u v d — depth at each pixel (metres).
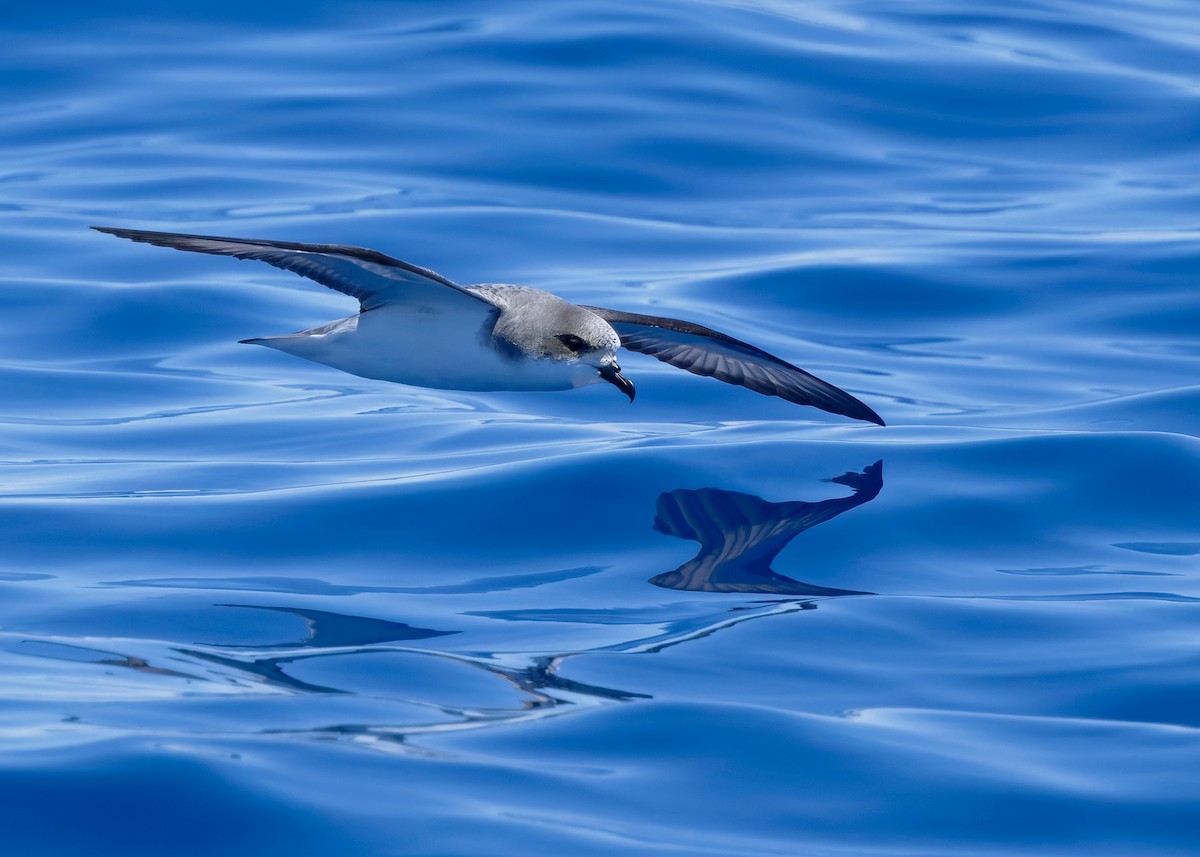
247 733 9.65
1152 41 28.61
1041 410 17.23
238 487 15.04
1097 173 24.22
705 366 15.45
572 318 13.70
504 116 25.02
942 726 10.09
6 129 24.73
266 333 19.67
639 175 23.67
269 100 25.45
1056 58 27.69
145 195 22.56
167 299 20.22
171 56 26.91
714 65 26.69
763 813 9.01
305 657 11.07
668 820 8.84
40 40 27.16
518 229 21.94
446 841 8.48
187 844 8.41
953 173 24.25
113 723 9.72
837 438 15.97
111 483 15.13
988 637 11.55
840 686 10.70
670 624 11.79
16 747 9.26
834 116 25.59
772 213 22.97
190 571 12.94
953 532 13.72
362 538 13.65
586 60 26.58
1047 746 9.85
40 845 8.37
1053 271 21.06
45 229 21.61
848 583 12.67
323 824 8.59
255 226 21.55
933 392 17.92
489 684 10.61
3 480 15.23
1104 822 8.98
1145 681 10.73
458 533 13.74
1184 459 15.04
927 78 26.72
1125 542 13.62
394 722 9.95
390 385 18.92
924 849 8.72
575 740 9.77
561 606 12.22
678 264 21.31
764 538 13.51
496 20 28.06
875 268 21.11
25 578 12.67
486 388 13.77
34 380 18.11
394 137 24.44
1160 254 21.36
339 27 28.02
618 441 16.44
